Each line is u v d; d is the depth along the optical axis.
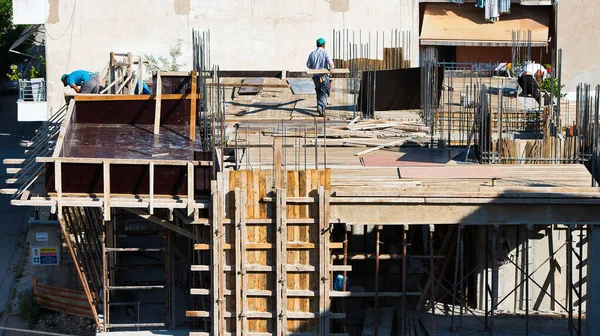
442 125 74.06
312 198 58.19
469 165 64.69
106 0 115.25
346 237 58.94
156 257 78.12
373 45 117.69
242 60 117.75
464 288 66.50
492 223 58.25
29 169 62.56
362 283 70.81
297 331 59.53
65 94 69.12
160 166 59.94
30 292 83.00
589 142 65.81
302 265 58.84
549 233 63.94
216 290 59.28
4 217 105.12
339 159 66.88
